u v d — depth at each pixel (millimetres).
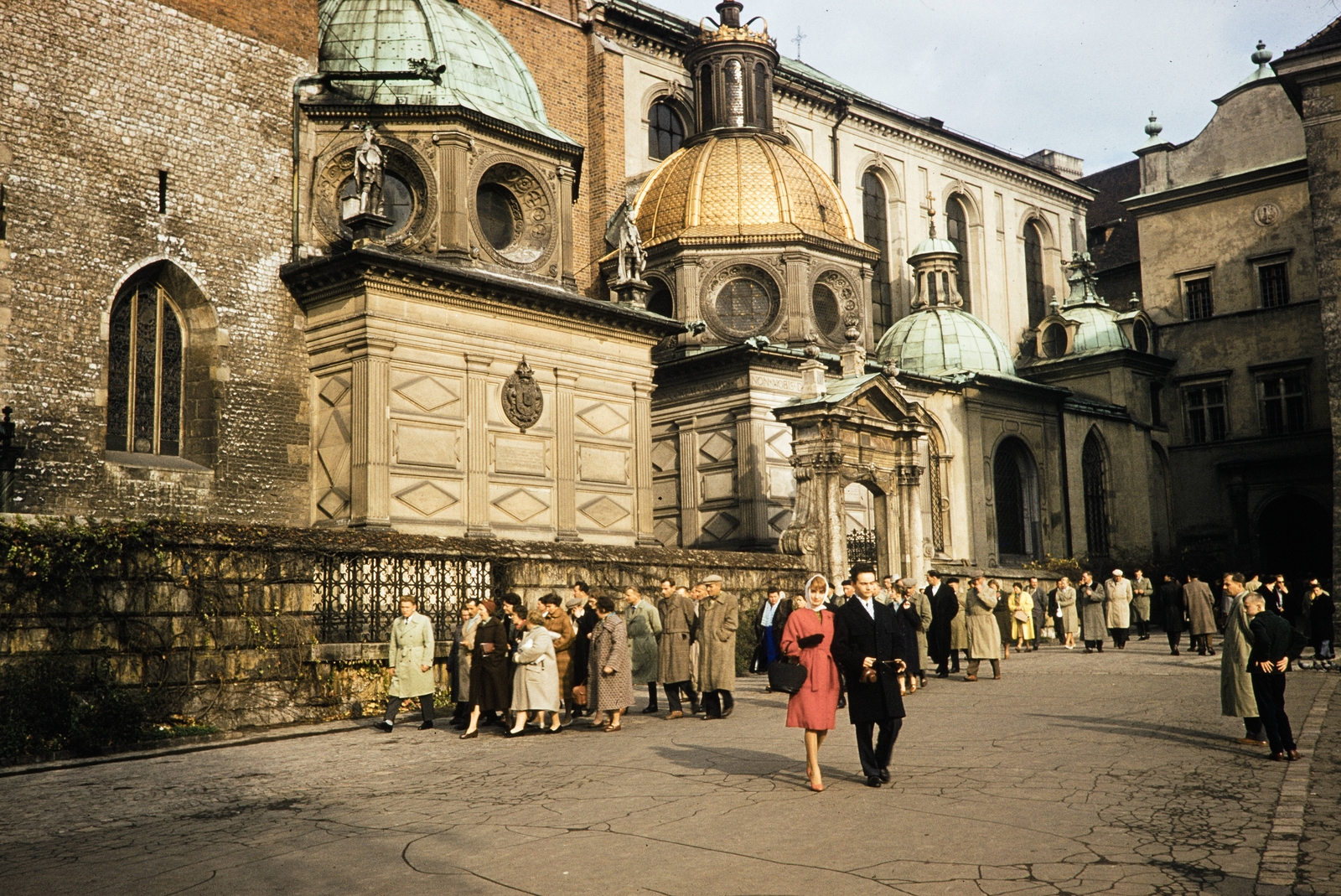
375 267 25172
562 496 28578
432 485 25922
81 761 14969
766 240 37344
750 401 35531
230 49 26094
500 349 27656
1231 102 52062
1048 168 60344
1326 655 25859
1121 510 49719
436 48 29141
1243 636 13383
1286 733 12406
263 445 25594
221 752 15734
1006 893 7555
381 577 20312
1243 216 51500
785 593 27875
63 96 23078
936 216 54000
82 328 23047
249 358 25656
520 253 29234
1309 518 50844
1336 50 30594
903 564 31281
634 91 42375
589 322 29625
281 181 26766
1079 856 8422
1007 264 57406
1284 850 8531
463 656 17656
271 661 18297
